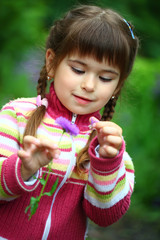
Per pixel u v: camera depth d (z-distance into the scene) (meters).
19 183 0.81
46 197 0.90
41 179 0.82
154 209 2.46
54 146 0.78
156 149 2.87
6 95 2.71
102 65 0.90
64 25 0.97
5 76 2.86
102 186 0.86
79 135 0.95
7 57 2.92
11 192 0.82
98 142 0.87
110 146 0.83
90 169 0.88
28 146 0.80
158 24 4.17
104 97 0.92
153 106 3.00
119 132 0.84
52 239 0.91
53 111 0.96
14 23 2.93
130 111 2.84
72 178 0.92
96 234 2.02
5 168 0.82
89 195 0.89
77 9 1.00
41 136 0.92
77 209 0.93
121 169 0.92
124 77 1.01
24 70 2.85
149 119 2.95
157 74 3.03
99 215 0.90
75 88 0.90
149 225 2.18
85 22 0.93
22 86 2.76
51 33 1.03
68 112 0.95
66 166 0.91
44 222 0.90
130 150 2.82
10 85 2.80
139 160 2.75
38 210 0.90
